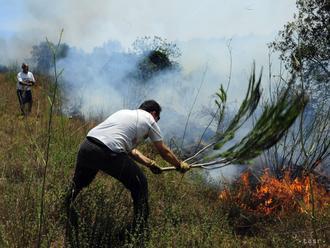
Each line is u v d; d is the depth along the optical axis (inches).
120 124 138.1
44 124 223.1
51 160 178.7
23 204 137.9
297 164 197.9
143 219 135.1
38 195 143.7
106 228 137.8
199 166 132.3
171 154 138.9
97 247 130.4
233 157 118.3
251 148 113.3
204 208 168.7
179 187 181.8
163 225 142.6
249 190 178.5
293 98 105.5
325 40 240.5
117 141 136.3
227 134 121.7
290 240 143.8
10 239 123.6
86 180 147.0
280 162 197.0
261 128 110.0
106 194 155.3
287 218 158.7
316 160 182.4
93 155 137.0
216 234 143.1
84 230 131.9
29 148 189.0
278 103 106.9
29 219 133.6
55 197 146.6
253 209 173.9
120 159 136.7
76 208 141.9
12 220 130.2
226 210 169.0
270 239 149.4
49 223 132.9
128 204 160.9
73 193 144.8
